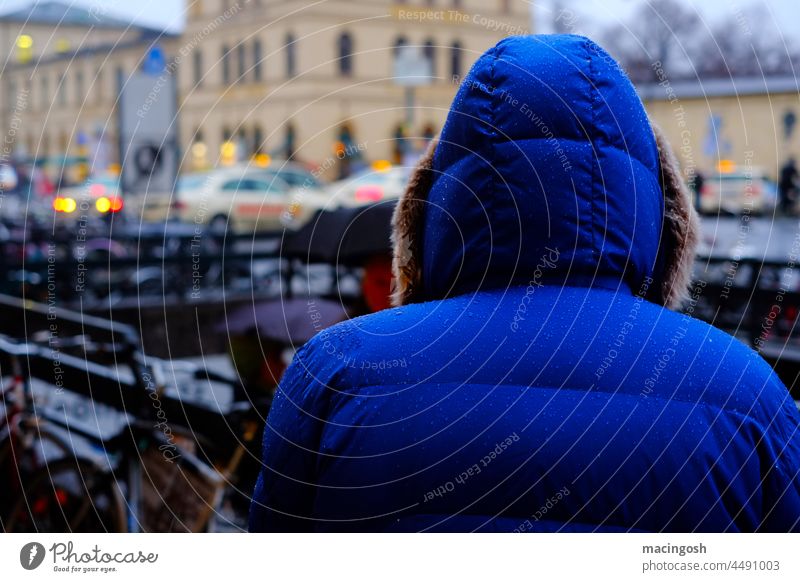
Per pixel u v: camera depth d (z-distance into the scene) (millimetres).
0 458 3611
